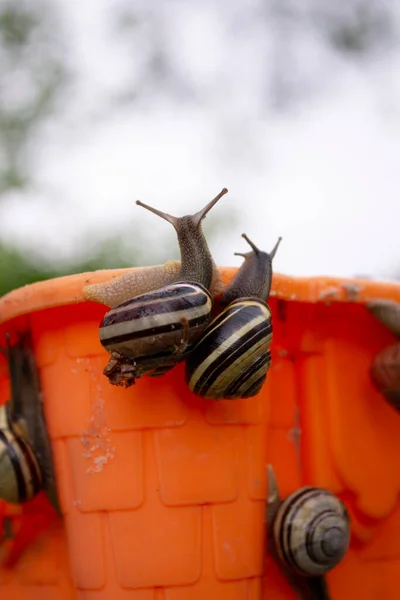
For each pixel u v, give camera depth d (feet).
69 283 0.73
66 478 0.75
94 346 0.73
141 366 0.66
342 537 0.74
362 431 0.79
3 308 0.77
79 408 0.74
